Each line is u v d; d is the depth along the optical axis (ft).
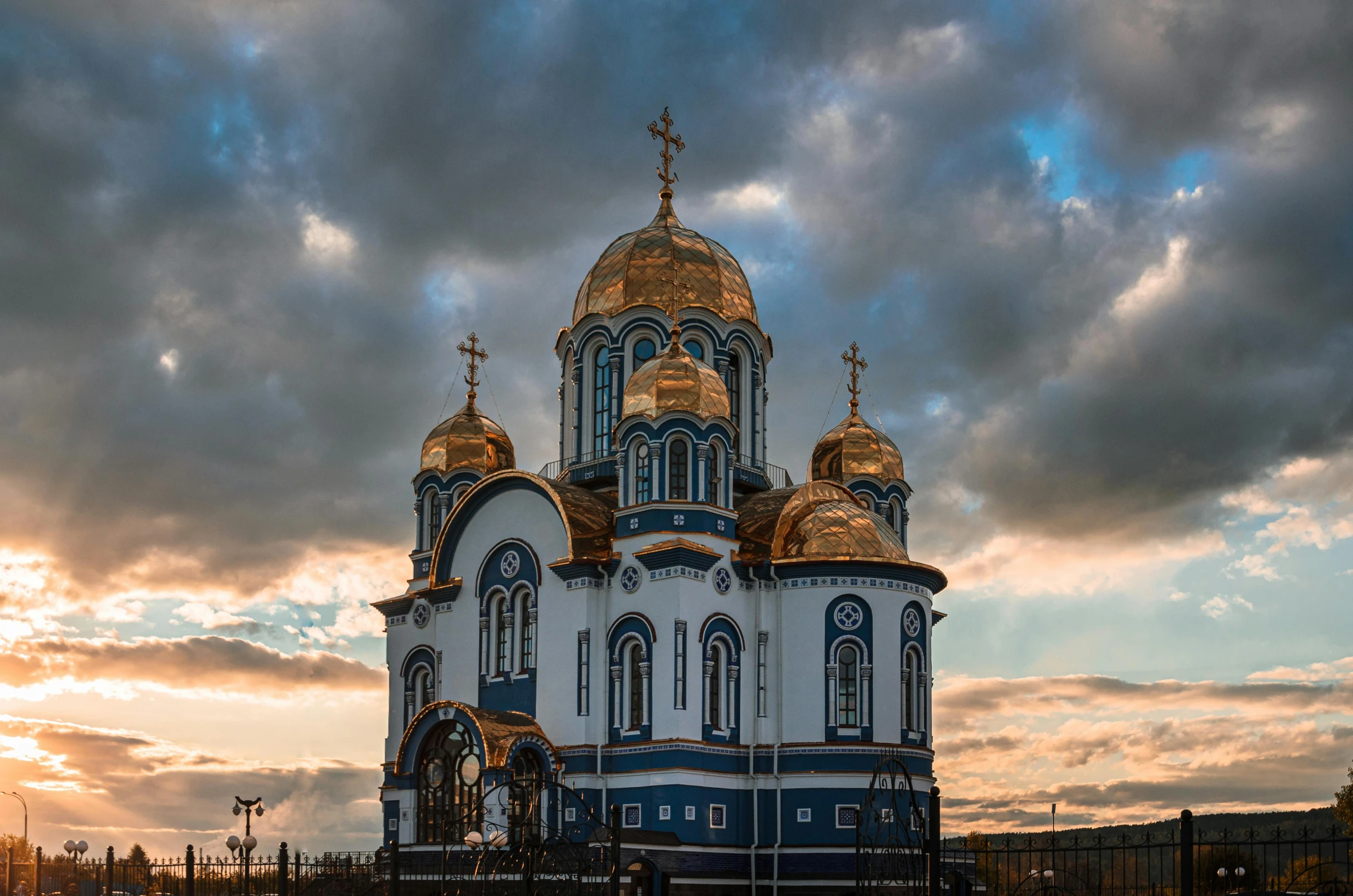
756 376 230.89
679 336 212.84
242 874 182.91
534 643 204.95
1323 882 109.70
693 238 232.73
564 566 198.08
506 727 189.67
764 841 189.67
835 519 199.00
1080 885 160.66
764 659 196.44
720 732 191.62
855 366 247.09
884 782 188.65
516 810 183.73
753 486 225.97
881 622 194.59
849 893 182.39
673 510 194.90
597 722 194.39
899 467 238.48
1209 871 142.82
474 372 254.27
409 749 196.03
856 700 192.75
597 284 229.66
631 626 193.98
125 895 195.72
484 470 240.94
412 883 176.04
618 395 222.28
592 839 169.17
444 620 219.00
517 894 158.40
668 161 243.81
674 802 184.24
